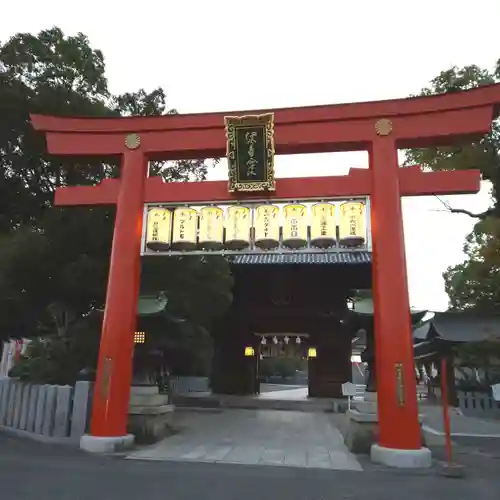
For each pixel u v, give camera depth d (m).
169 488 8.55
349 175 13.21
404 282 12.04
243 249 13.56
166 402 16.06
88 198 14.22
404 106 13.18
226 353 34.44
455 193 12.73
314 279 33.94
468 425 20.73
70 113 17.69
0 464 10.21
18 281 16.56
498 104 12.70
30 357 19.55
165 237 13.60
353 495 8.34
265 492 8.43
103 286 17.28
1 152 18.12
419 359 36.59
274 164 13.23
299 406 27.61
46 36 18.67
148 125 14.38
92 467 10.18
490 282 31.02
